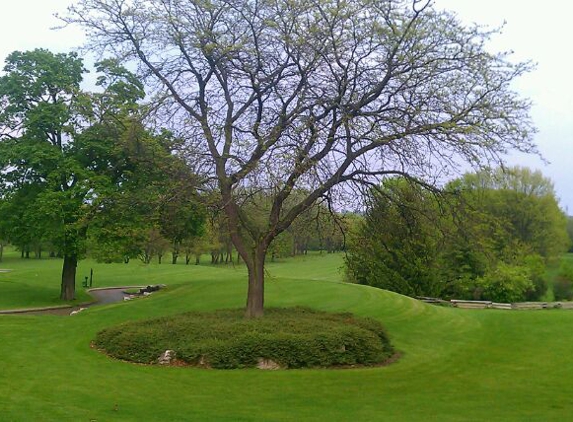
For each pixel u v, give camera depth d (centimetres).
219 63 1450
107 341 1380
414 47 1288
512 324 1741
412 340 1583
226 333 1297
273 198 1349
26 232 2820
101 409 886
